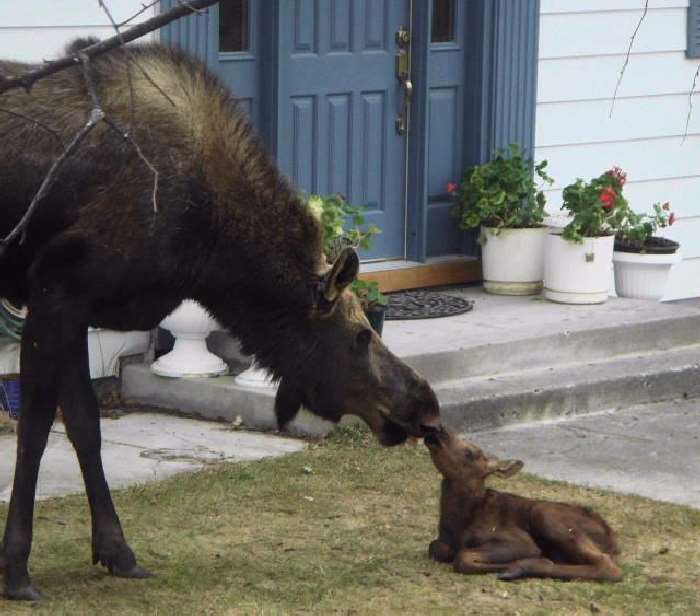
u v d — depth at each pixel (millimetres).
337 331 7941
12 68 7984
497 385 12227
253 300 7984
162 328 12391
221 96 8062
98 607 7633
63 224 7645
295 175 13703
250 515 9414
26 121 7699
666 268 14758
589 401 12500
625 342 13477
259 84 13484
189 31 12500
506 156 14836
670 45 16109
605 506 9867
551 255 14195
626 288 14836
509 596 7977
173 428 11539
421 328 12984
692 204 16625
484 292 14641
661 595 8094
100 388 12266
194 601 7801
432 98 14609
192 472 10273
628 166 15977
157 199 7559
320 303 7840
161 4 12289
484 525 8375
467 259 14859
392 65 14320
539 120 15164
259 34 13414
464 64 14781
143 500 9602
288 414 8273
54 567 8258
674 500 10102
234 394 11633
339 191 14070
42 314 7543
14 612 7496
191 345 11969
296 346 7988
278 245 7914
